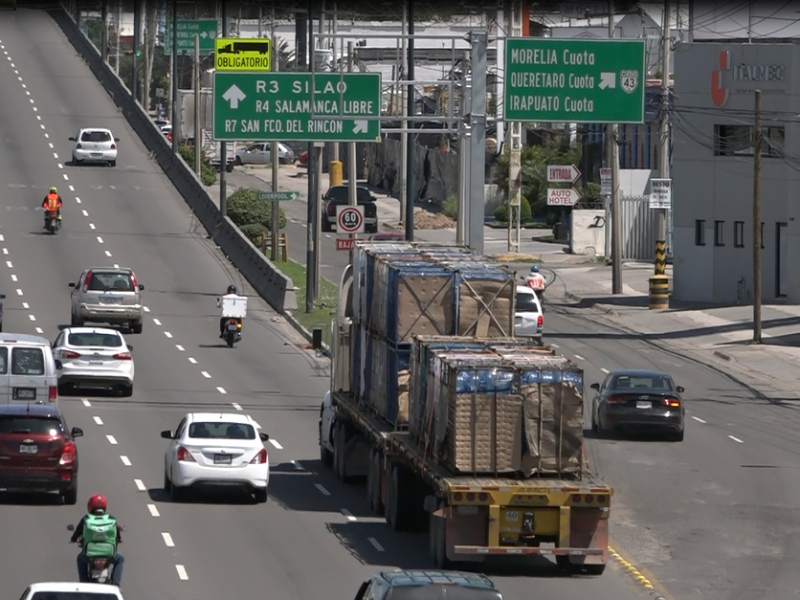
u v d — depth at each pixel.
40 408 86.44
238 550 76.81
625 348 159.50
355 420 92.50
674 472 101.12
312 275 171.12
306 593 67.94
